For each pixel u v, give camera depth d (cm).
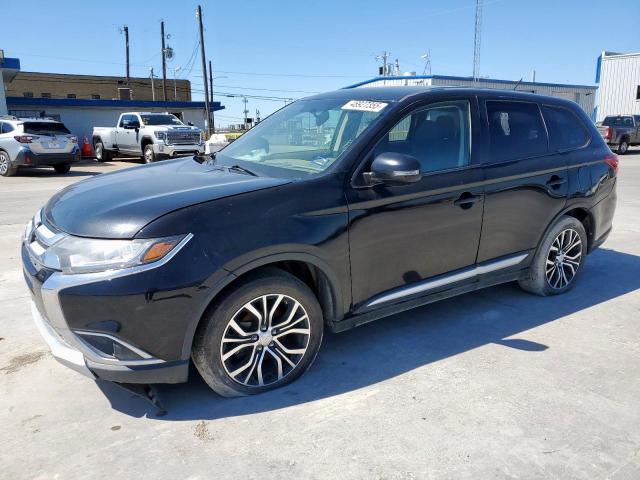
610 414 303
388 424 292
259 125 458
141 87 5816
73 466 258
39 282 279
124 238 271
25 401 312
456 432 285
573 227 478
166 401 313
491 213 405
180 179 341
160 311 273
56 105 2761
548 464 261
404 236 357
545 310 456
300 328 329
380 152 350
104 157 2420
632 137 2448
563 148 470
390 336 403
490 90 428
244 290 297
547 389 329
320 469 256
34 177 1647
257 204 300
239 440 278
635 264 599
